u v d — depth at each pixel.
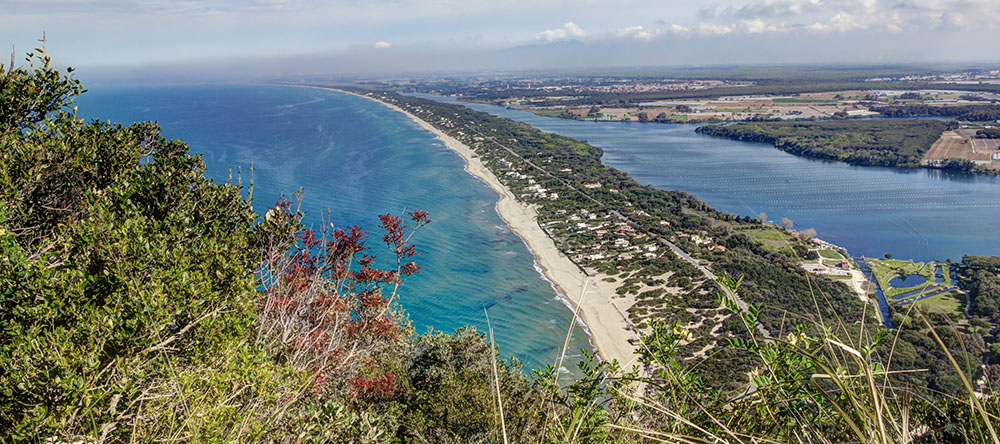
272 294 9.35
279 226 10.65
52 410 6.26
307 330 9.56
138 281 8.02
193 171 12.06
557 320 41.38
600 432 4.22
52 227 10.26
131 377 6.80
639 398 4.27
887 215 64.88
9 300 7.63
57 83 12.01
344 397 11.02
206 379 6.55
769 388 3.94
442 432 11.96
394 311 13.59
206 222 11.12
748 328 4.28
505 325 40.56
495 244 58.25
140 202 10.80
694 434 3.96
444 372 15.26
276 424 6.96
